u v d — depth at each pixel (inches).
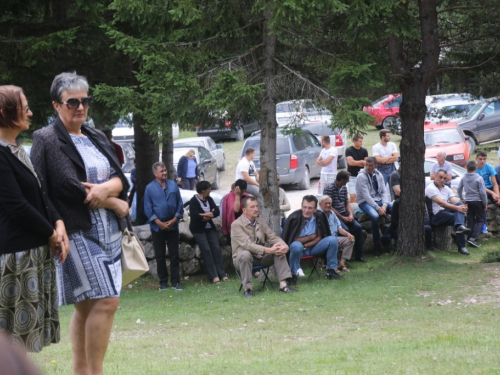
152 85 462.6
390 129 696.4
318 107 470.3
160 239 515.2
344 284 483.2
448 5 546.3
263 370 233.0
